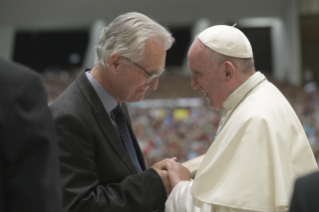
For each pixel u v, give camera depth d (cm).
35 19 1769
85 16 1759
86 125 166
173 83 1510
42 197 85
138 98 185
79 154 160
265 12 1759
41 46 1916
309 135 881
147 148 746
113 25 175
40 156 86
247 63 169
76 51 1927
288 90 1467
